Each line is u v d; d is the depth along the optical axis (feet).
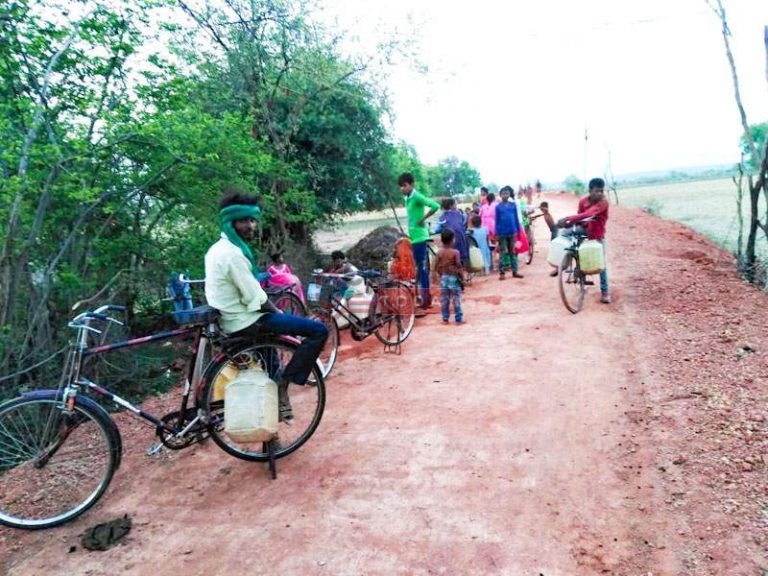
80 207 18.52
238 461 13.51
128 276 21.65
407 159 71.05
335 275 19.85
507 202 33.55
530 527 10.23
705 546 9.25
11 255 15.83
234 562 9.86
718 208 80.53
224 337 12.65
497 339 21.75
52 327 19.02
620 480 11.46
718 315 21.09
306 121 43.75
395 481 12.11
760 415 12.91
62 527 11.17
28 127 16.35
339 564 9.61
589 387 16.20
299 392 17.74
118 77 18.88
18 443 13.17
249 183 24.66
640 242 43.78
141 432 15.53
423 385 17.60
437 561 9.52
